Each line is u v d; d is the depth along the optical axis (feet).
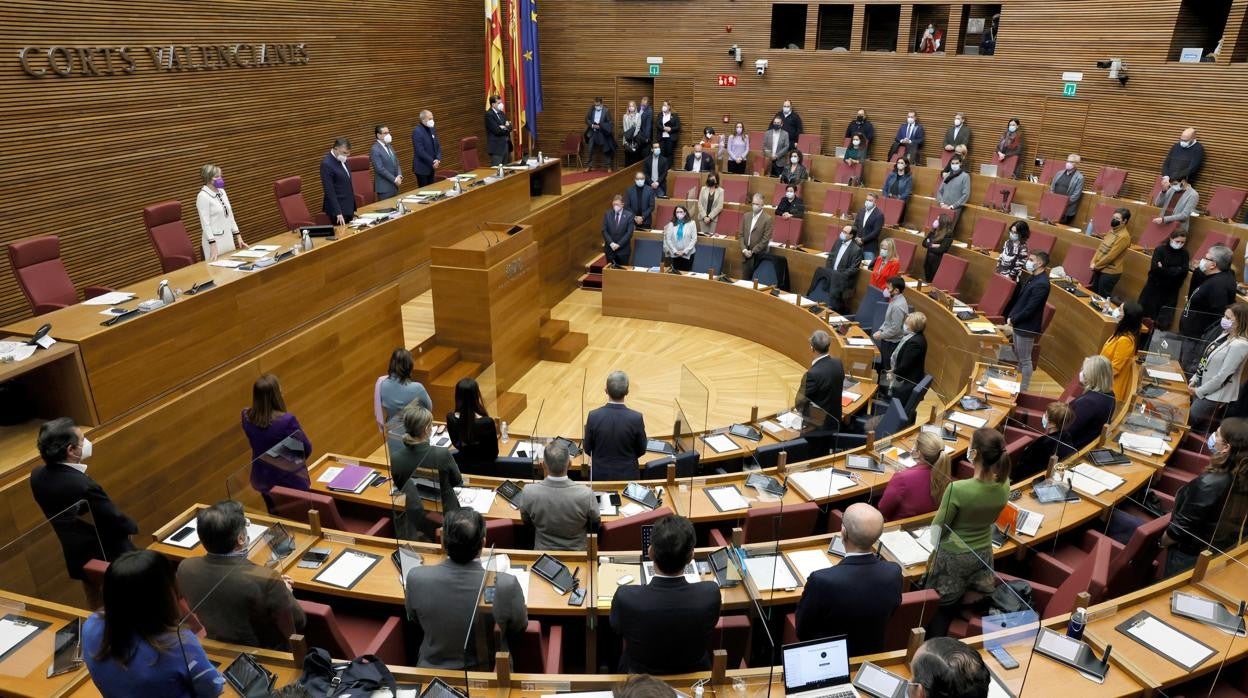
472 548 10.18
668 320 39.96
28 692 10.69
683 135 56.80
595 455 18.16
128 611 8.37
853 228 36.81
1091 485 17.62
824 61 51.29
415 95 44.93
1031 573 15.90
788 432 21.71
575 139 57.16
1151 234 32.78
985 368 24.73
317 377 24.07
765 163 48.62
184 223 29.53
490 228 32.81
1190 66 36.14
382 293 26.94
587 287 45.52
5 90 22.81
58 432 13.16
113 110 26.25
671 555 10.14
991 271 34.94
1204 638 11.96
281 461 16.49
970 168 47.47
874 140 50.26
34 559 13.43
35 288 20.15
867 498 18.12
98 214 26.16
